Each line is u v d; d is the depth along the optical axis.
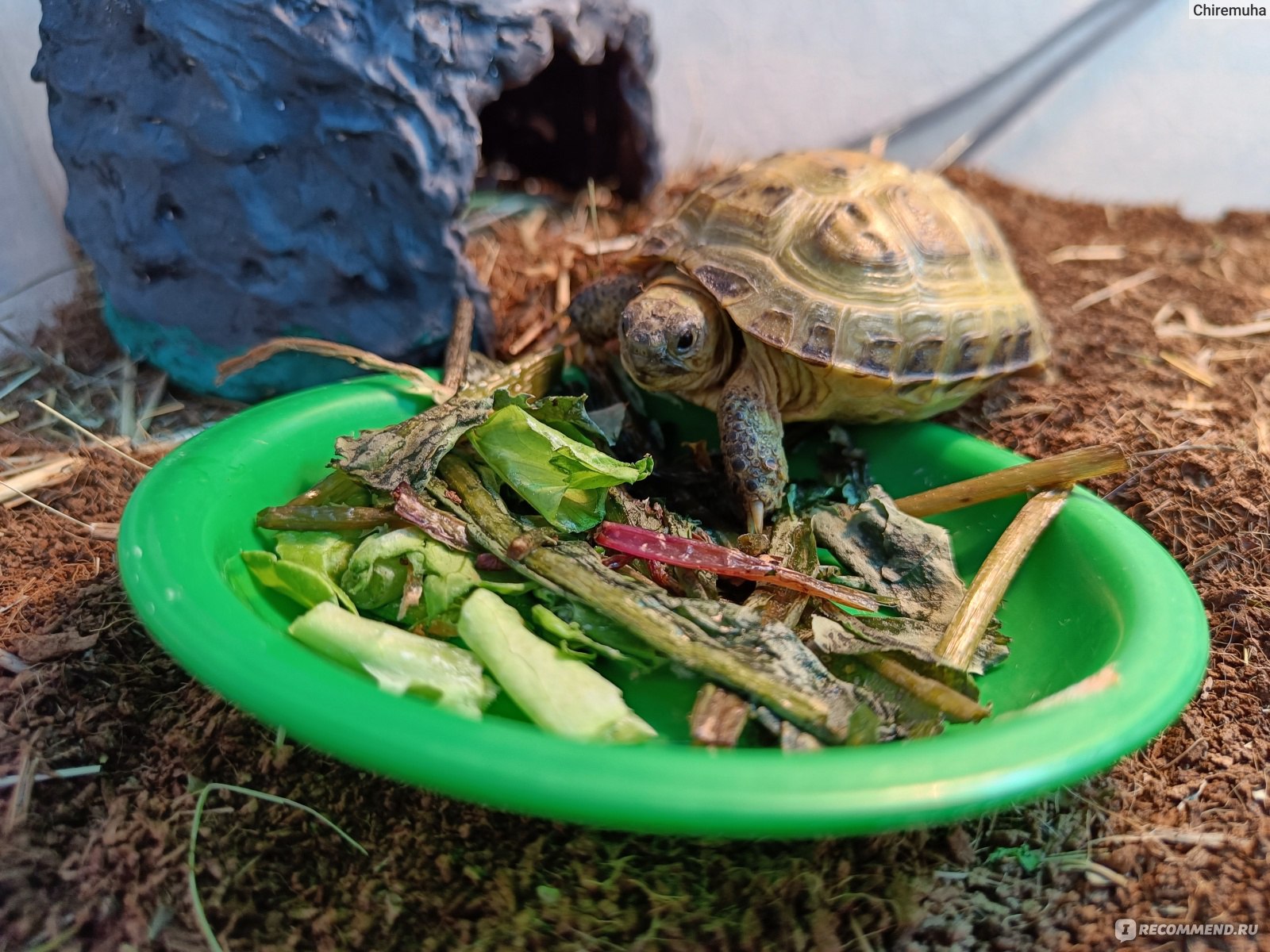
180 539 0.10
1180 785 0.11
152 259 0.15
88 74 0.14
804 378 0.14
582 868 0.10
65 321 0.18
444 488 0.12
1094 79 0.26
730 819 0.07
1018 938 0.09
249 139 0.13
